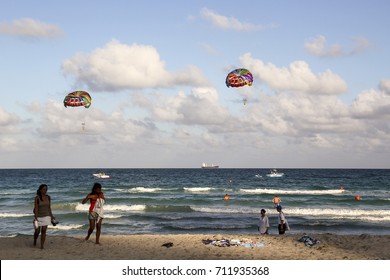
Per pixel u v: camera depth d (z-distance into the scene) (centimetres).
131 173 15350
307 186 6894
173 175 12888
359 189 6116
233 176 11956
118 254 1196
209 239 1471
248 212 2994
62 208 3231
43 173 15250
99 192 1345
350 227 2303
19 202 3791
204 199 3969
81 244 1309
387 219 2616
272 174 11669
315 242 1383
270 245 1362
